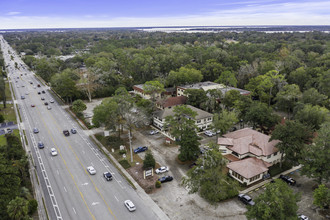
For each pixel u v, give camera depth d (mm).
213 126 64062
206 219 40188
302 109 71938
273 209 33000
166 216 40906
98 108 69812
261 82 93062
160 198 45688
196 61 162625
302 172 46531
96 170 55094
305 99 81312
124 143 68938
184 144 56375
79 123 84375
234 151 56906
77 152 63562
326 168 43594
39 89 132375
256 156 55000
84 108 90625
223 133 69875
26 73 176750
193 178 43844
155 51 180500
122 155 61844
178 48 189000
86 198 45500
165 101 92562
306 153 46375
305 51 171875
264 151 54781
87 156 61531
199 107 89438
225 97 84250
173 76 114250
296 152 51500
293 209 33625
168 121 61875
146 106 82125
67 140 70688
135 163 58031
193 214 41375
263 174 51344
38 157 60594
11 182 39750
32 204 41125
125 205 43312
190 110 63188
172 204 44031
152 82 93000
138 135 74562
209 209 42625
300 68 106125
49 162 58312
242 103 75438
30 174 53094
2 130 76125
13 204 34969
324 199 39156
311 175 46781
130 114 69250
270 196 33906
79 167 56281
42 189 48000
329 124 49438
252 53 169625
